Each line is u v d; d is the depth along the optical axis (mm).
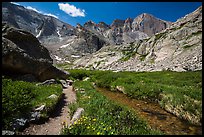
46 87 23938
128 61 148625
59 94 21828
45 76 31703
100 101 18000
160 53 128625
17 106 12898
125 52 169625
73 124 11344
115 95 28000
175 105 18797
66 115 15992
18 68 23734
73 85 36562
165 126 14898
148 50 147875
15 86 16469
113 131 10727
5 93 13539
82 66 183625
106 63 162125
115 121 12648
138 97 25797
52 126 13148
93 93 23844
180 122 16062
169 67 93625
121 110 15289
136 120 13391
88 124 11297
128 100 24609
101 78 43094
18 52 23391
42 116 13844
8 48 22016
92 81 48531
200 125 15289
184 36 127125
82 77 68750
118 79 38000
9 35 24344
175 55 114188
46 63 29625
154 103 22969
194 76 44500
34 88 20219
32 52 27156
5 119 11180
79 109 15336
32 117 13250
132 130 11789
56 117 15227
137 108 20281
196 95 20250
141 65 125188
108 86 36938
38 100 16766
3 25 24547
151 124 15117
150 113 18578
